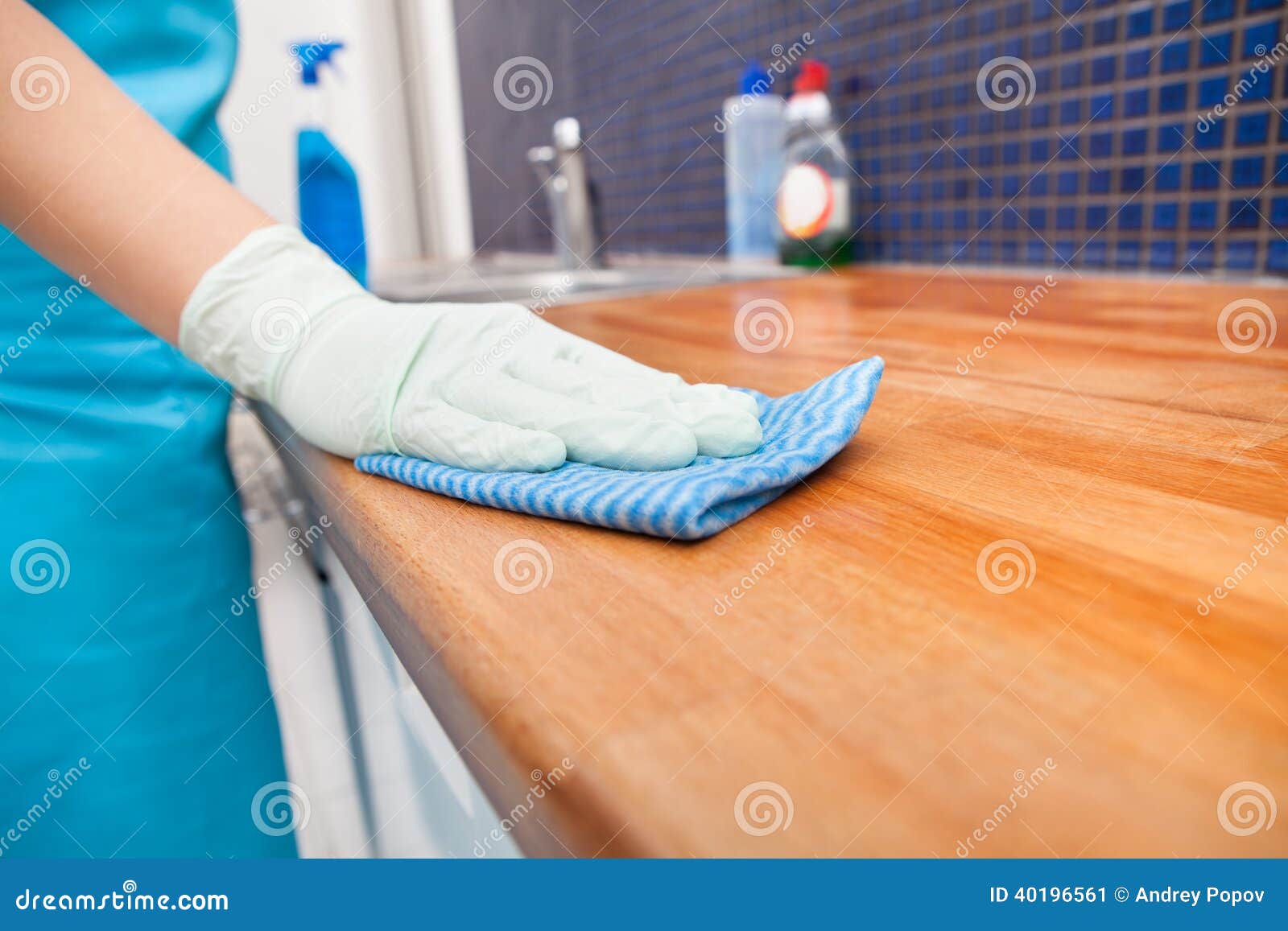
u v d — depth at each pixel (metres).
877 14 1.38
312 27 2.34
